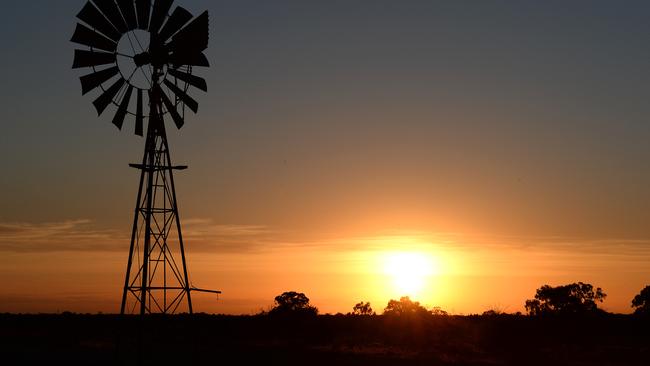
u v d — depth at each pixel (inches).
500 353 2031.3
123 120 1206.3
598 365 1775.3
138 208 1242.6
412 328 2898.6
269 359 1683.1
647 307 3508.9
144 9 1197.1
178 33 1216.2
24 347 1830.7
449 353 1977.1
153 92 1221.1
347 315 3474.4
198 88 1228.5
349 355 1825.8
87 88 1178.0
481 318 3314.5
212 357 1692.9
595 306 3619.6
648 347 2287.2
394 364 1654.8
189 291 1262.3
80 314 3789.4
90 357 1600.6
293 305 3378.4
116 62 1192.8
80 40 1175.0
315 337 2583.7
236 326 3014.3
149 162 1244.5
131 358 1610.5
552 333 2795.3
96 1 1179.9
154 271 1246.3
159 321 2704.2
